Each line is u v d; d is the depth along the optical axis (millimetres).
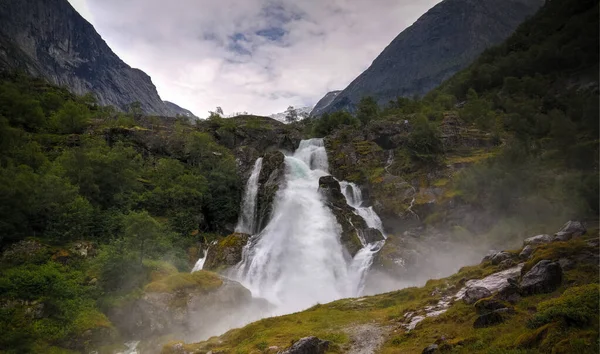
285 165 76312
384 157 77250
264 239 58531
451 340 19516
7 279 37781
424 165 70562
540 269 22094
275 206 66750
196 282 41969
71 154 60938
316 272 53375
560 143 53781
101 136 79125
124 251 43781
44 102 107688
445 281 32344
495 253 33781
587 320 15609
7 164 56250
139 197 60688
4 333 33062
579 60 62719
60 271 42656
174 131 88938
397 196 66000
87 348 34625
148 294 39250
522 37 140000
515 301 21219
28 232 48344
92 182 57219
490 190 55062
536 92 89188
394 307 30875
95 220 54094
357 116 113250
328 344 22828
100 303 39188
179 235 59344
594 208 42250
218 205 72000
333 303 36062
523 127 77312
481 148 75562
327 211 62500
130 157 71562
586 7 66125
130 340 37219
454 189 61844
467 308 22953
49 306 36688
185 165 78625
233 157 83375
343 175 76125
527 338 16000
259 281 52906
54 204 48781
